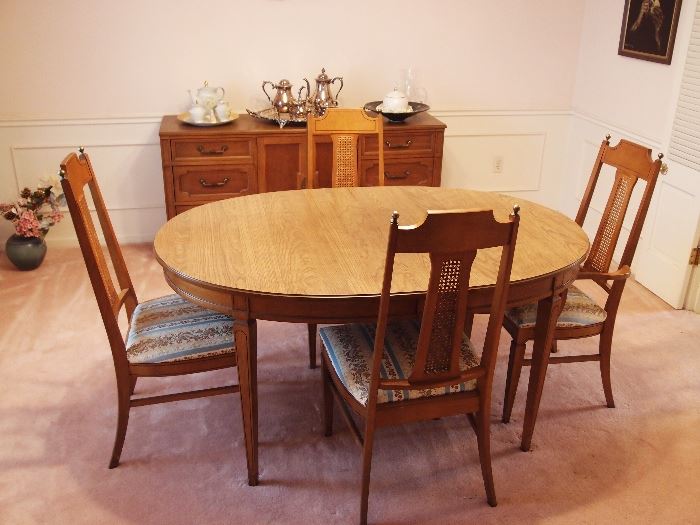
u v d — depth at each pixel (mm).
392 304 1854
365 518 1948
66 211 4016
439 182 3936
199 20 3811
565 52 4242
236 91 4000
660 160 2314
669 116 3350
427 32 4055
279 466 2221
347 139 3002
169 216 3727
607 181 3988
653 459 2264
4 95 3738
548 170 4535
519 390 2645
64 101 3820
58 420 2447
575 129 4352
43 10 3627
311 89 4070
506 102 4301
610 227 2498
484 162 4430
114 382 2689
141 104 3918
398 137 3775
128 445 2316
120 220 4117
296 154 3736
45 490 2102
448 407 1949
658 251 3480
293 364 2842
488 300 1916
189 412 2506
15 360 2828
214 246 2131
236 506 2043
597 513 2020
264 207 2514
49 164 3920
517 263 2014
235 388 2209
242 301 1878
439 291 1721
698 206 3150
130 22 3744
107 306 2006
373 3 3938
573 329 2363
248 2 3820
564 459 2260
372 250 2104
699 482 2154
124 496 2082
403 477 2172
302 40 3955
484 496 2092
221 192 3748
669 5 3297
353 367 1981
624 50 3723
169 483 2139
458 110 4262
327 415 2334
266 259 2029
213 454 2277
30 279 3617
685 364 2855
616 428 2428
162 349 2102
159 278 3635
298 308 1854
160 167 4062
